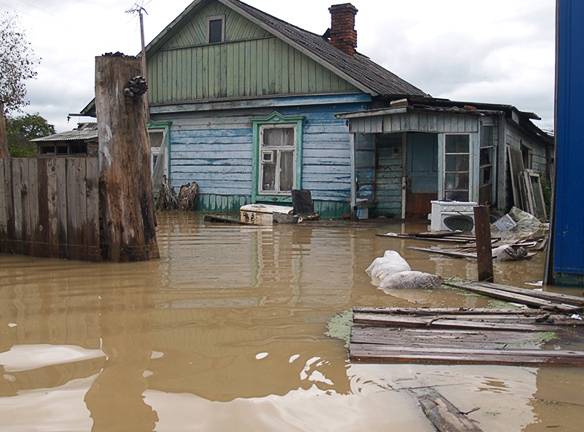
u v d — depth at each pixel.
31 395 2.88
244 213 12.74
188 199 16.66
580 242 5.67
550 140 19.58
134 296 5.07
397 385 3.07
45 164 7.30
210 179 16.73
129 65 6.83
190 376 3.16
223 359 3.45
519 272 6.61
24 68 25.98
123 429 2.52
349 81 14.12
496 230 10.96
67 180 7.13
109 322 4.23
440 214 10.66
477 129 12.56
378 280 5.95
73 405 2.77
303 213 13.62
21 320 4.27
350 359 3.46
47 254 7.35
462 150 12.55
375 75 17.39
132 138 6.89
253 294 5.21
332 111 14.85
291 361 3.43
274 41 15.62
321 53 15.13
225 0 15.98
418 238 9.52
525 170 15.78
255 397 2.88
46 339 3.81
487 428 2.56
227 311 4.57
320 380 3.13
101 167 6.88
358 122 12.92
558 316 4.33
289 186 15.57
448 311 4.50
